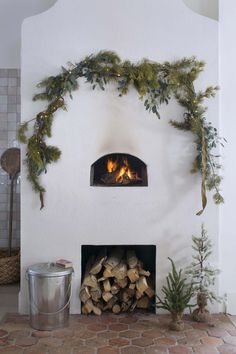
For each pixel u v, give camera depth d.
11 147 4.00
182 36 3.03
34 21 3.00
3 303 3.26
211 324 2.87
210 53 3.04
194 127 2.94
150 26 3.02
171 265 3.07
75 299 3.06
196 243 2.98
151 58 3.02
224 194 3.13
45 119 2.95
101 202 3.05
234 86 3.12
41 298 2.75
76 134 3.01
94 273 3.03
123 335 2.68
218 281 3.08
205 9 3.38
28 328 2.79
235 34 3.12
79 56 3.01
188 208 3.07
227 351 2.47
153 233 3.07
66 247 3.05
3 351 2.44
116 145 3.03
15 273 3.73
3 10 3.86
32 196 3.04
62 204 3.04
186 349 2.49
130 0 3.01
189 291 2.85
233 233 3.14
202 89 3.05
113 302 3.08
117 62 2.97
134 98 3.01
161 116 3.03
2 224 4.06
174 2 3.02
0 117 4.00
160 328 2.80
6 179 4.05
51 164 3.02
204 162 2.91
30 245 3.04
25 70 3.00
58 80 2.93
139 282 3.00
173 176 3.05
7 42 3.92
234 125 3.12
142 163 3.13
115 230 3.06
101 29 3.01
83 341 2.59
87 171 3.03
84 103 3.01
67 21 3.00
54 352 2.43
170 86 2.97
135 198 3.06
